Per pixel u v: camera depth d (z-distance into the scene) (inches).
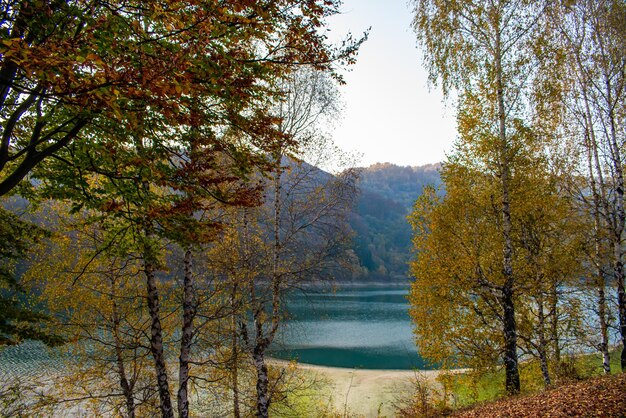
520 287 422.9
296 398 634.2
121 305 409.7
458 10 422.9
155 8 156.3
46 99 209.6
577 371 499.2
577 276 445.4
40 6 155.3
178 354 441.7
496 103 409.4
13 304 335.9
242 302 386.0
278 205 402.0
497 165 418.9
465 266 423.8
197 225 251.4
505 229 411.2
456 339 463.5
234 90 187.9
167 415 323.0
